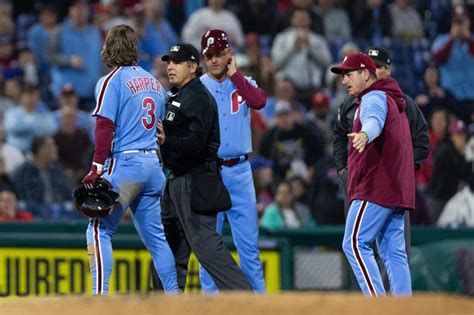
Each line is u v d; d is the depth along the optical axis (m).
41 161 47.16
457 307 20.27
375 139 28.83
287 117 50.66
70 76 57.16
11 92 53.66
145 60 54.16
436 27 67.31
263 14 63.81
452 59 61.22
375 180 28.77
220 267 29.08
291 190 45.03
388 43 63.59
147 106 28.28
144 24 57.53
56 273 38.72
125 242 38.62
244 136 32.22
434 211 48.41
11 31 59.03
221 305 20.59
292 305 20.44
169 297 21.25
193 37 59.47
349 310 20.12
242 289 29.06
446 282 39.75
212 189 29.34
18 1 63.50
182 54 29.50
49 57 57.31
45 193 46.84
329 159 45.41
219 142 29.86
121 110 28.00
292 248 40.34
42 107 53.22
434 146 51.16
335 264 40.91
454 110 58.47
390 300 20.77
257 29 63.59
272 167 49.94
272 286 40.06
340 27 63.50
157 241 28.83
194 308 20.38
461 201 47.25
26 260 38.91
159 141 28.84
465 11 67.62
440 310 20.08
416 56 63.56
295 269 40.34
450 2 68.19
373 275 28.66
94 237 27.98
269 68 56.41
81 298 21.47
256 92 32.03
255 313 20.06
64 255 38.72
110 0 60.69
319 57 59.72
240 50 59.25
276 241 40.12
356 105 31.08
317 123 54.47
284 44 59.25
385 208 28.83
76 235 38.81
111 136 27.67
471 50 61.44
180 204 29.48
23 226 39.69
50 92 57.28
